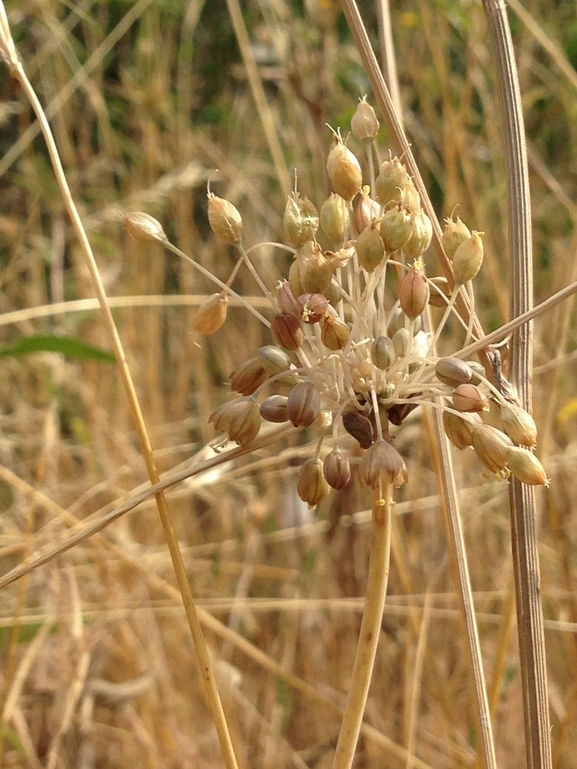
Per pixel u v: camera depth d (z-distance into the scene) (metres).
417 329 0.15
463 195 0.32
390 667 0.30
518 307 0.16
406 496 0.33
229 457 0.16
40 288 0.40
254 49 0.41
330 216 0.15
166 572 0.33
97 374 0.39
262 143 0.42
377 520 0.15
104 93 0.44
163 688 0.30
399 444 0.31
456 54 0.40
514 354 0.15
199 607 0.27
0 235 0.43
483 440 0.14
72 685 0.24
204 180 0.38
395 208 0.14
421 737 0.29
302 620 0.34
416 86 0.34
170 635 0.33
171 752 0.28
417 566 0.30
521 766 0.28
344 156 0.15
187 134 0.39
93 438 0.36
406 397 0.15
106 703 0.27
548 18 0.38
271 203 0.42
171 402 0.39
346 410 0.15
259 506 0.33
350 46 0.39
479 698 0.16
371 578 0.15
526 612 0.15
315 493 0.15
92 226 0.36
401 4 0.37
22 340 0.21
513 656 0.29
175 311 0.43
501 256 0.34
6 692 0.23
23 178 0.38
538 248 0.38
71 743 0.26
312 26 0.35
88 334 0.40
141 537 0.34
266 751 0.29
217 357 0.41
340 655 0.32
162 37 0.45
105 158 0.40
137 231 0.15
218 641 0.33
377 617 0.15
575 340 0.33
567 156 0.39
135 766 0.29
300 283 0.15
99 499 0.34
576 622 0.23
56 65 0.38
